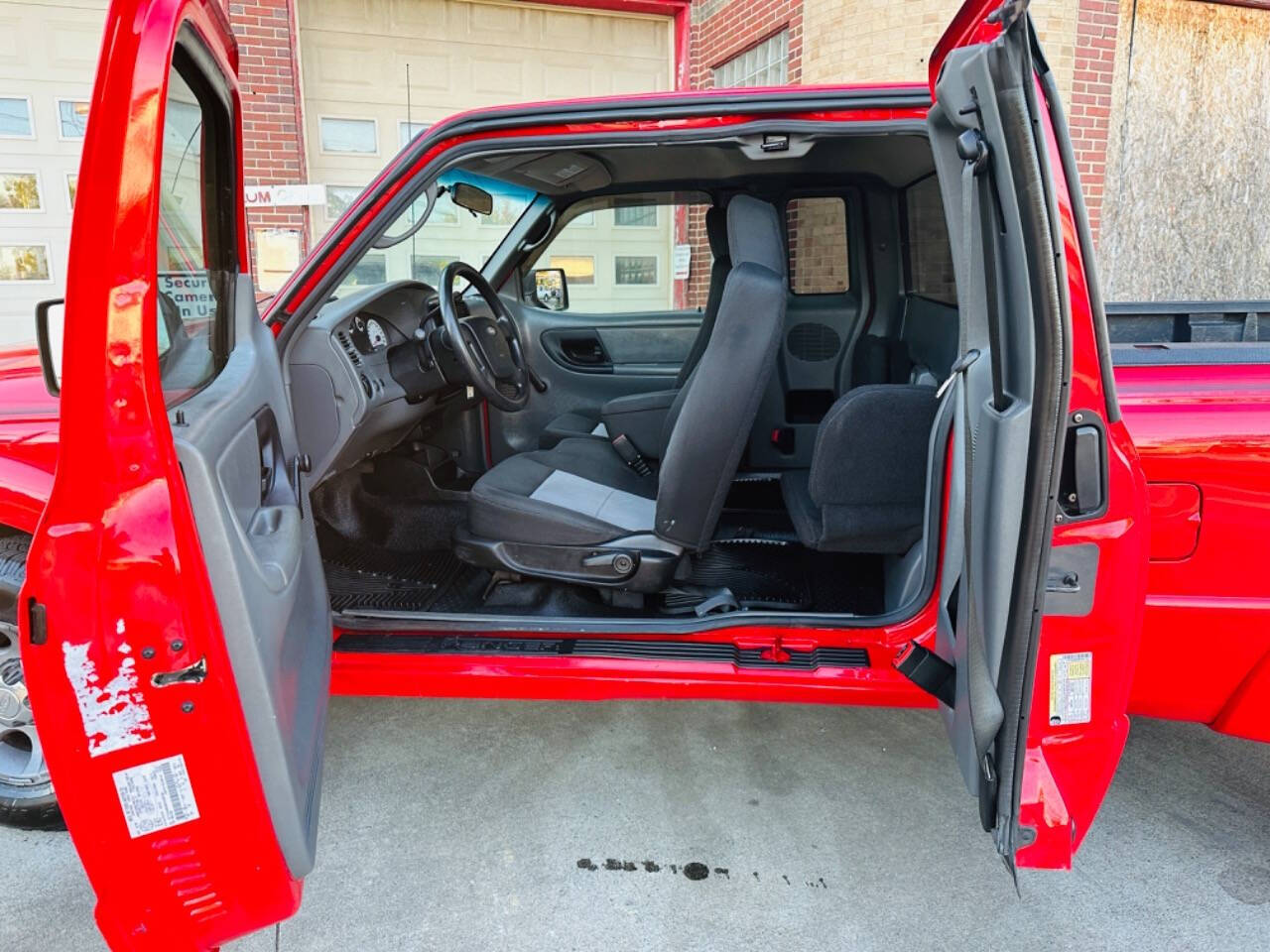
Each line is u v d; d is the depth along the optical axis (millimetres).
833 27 5180
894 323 3117
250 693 1159
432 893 1730
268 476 1529
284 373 1920
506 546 2127
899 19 5000
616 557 2039
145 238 1021
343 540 2525
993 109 1179
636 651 1891
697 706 2455
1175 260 6055
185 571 1070
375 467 2654
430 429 2758
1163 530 1562
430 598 2246
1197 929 1636
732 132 1731
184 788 1131
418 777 2115
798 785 2088
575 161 2592
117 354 1022
